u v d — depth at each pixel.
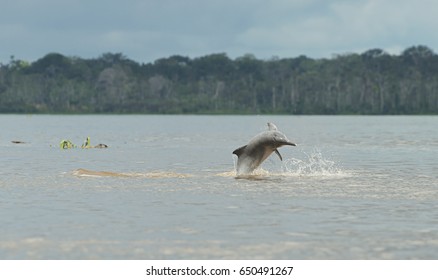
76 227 65.00
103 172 108.31
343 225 66.25
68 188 91.38
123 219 69.00
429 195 85.44
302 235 62.12
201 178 103.06
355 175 108.69
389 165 130.50
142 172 115.56
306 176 106.06
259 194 86.00
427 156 156.62
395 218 69.69
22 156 154.62
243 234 62.44
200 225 66.19
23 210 73.88
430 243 59.25
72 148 189.88
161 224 66.56
